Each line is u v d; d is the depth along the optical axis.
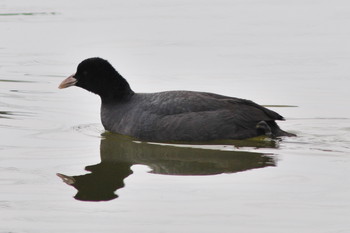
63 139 14.67
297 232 9.61
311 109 16.84
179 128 14.16
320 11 28.67
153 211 10.40
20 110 16.98
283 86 18.75
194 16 27.84
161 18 27.36
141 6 30.09
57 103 17.75
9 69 20.67
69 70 20.58
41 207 10.63
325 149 13.67
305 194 11.07
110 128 15.19
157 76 19.66
